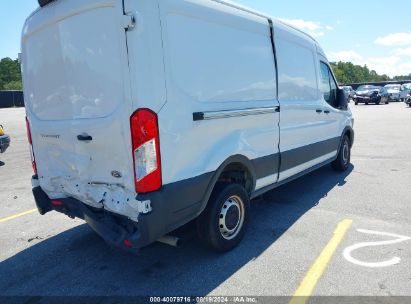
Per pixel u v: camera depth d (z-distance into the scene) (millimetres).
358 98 32469
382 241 3895
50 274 3518
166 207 2953
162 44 2826
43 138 3713
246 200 3924
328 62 6207
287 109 4629
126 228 3104
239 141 3729
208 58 3307
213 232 3557
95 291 3188
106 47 2859
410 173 6828
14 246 4191
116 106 2883
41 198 4047
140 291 3150
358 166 7578
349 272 3291
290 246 3855
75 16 3072
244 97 3824
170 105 2912
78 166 3350
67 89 3293
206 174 3312
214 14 3385
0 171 8430
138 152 2797
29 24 3658
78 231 4574
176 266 3545
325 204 5180
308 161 5469
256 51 4016
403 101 36000
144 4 2699
